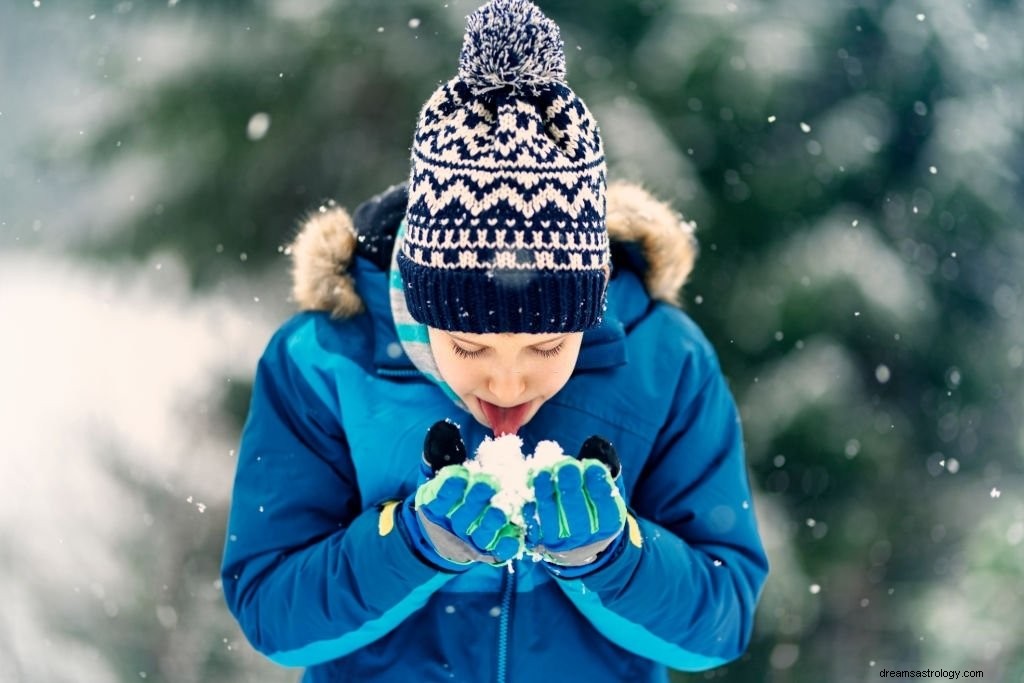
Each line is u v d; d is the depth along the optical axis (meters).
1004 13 5.76
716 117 5.01
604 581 1.73
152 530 5.75
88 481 5.84
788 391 5.09
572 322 1.59
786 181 5.13
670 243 2.00
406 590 1.75
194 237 5.20
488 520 1.53
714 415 2.00
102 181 5.26
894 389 5.44
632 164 4.80
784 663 5.34
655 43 5.04
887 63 5.39
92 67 5.41
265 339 5.39
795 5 5.32
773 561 5.10
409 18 5.15
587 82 4.96
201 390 5.54
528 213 1.57
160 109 5.16
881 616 5.49
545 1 5.14
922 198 5.36
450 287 1.58
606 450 1.61
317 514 1.93
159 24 5.24
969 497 5.66
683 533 1.97
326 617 1.81
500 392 1.61
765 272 5.07
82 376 5.84
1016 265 5.55
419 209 1.63
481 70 1.63
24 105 5.60
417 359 1.80
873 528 5.37
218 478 5.65
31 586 5.85
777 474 5.20
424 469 1.63
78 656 5.71
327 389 1.91
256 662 5.60
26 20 5.58
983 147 5.40
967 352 5.50
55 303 6.04
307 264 1.94
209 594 5.69
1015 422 5.68
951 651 5.43
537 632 1.92
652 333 1.99
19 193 5.56
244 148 5.13
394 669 1.92
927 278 5.38
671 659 1.91
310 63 5.13
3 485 5.93
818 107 5.31
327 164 5.17
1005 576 5.55
